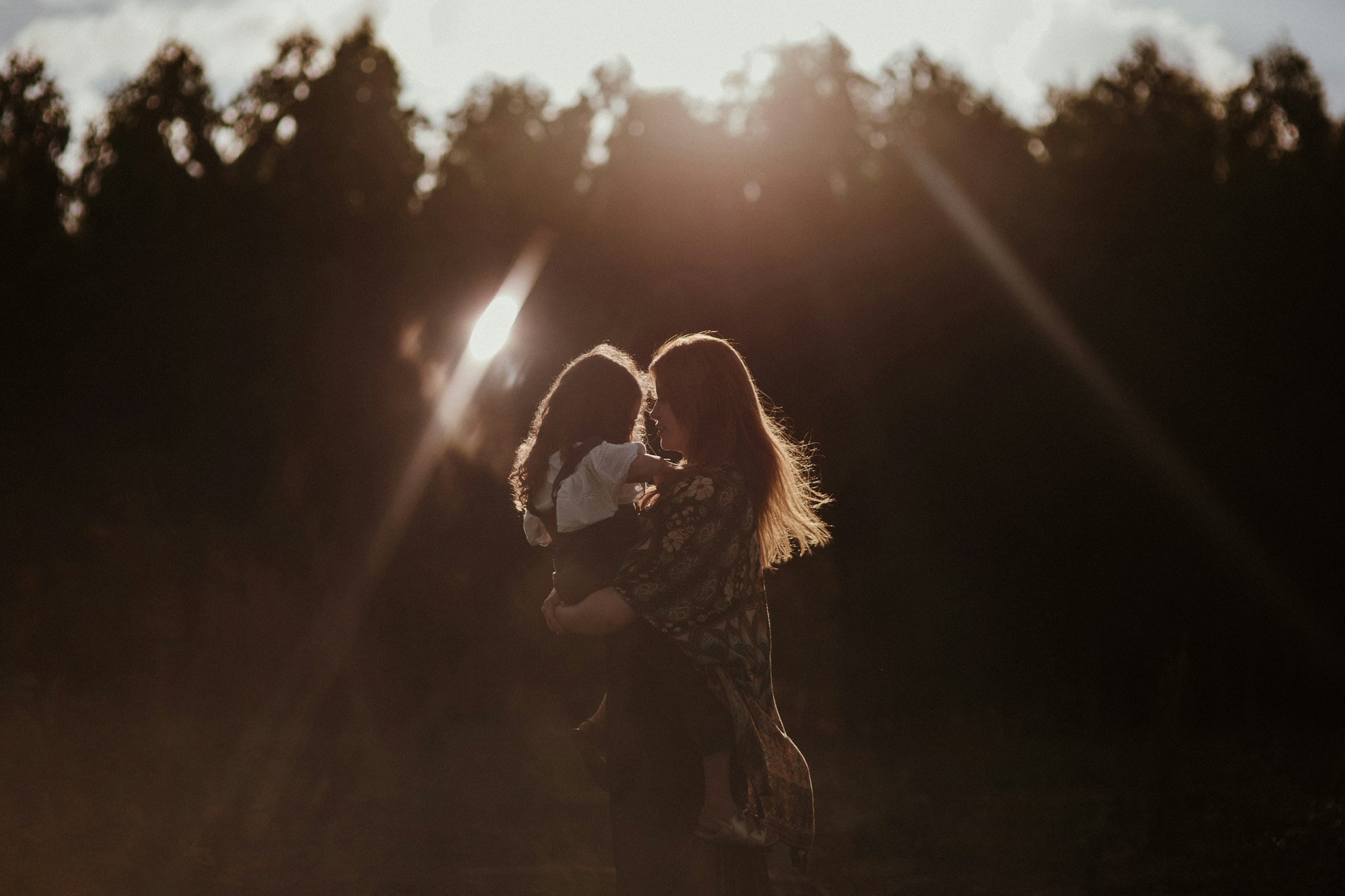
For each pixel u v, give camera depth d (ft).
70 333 54.65
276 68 65.82
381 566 36.45
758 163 63.67
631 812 10.21
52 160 59.82
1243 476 57.98
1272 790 27.12
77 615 36.52
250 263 56.90
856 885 19.13
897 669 47.24
